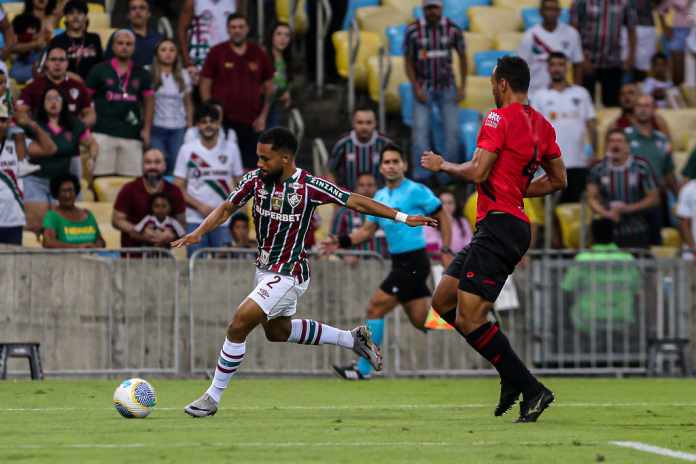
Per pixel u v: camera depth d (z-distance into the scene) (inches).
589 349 1827.0
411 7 2449.6
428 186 2128.4
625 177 2028.8
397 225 1563.7
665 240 2164.1
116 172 1987.0
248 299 1005.8
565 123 2112.5
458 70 2324.1
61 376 1612.9
